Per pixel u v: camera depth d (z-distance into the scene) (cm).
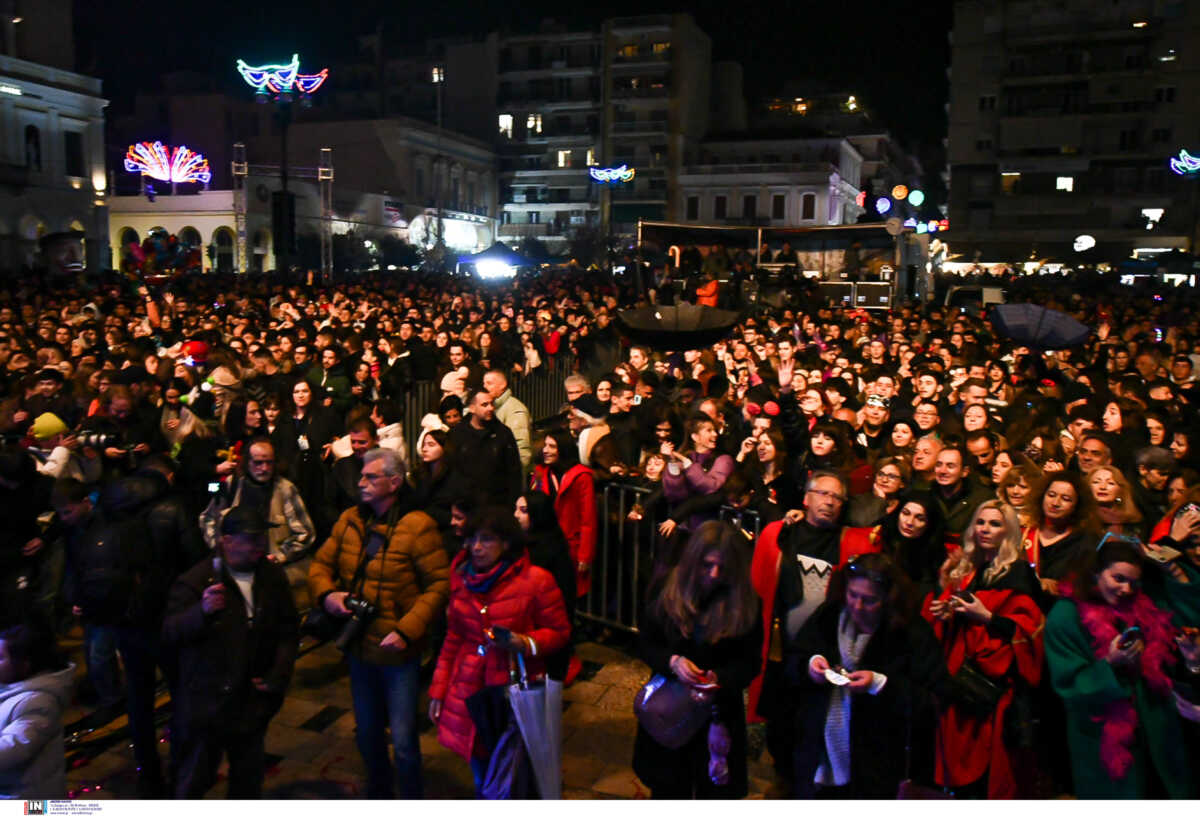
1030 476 468
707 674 354
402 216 5947
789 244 2509
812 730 376
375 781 411
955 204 5747
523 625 386
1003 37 5581
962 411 707
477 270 4472
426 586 401
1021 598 393
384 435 700
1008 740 390
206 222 4794
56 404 773
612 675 579
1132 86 5369
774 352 1195
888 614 356
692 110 7006
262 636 385
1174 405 759
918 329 1623
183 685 381
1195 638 349
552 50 7181
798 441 598
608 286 2708
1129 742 354
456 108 7500
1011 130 5597
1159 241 5266
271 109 6600
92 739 497
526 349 1491
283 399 757
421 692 549
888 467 491
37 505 505
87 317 1462
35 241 4147
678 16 6788
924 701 356
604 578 621
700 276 2266
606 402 756
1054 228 5497
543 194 7262
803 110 7456
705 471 564
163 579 424
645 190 6812
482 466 639
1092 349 1298
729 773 365
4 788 337
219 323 1466
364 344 1127
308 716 522
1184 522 390
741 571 358
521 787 357
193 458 631
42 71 4184
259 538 380
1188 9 5206
